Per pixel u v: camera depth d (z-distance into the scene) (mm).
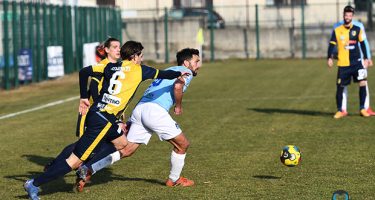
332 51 45688
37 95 66188
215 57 114562
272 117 46781
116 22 107562
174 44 112375
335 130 40500
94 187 26969
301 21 119938
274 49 114500
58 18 85500
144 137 26469
